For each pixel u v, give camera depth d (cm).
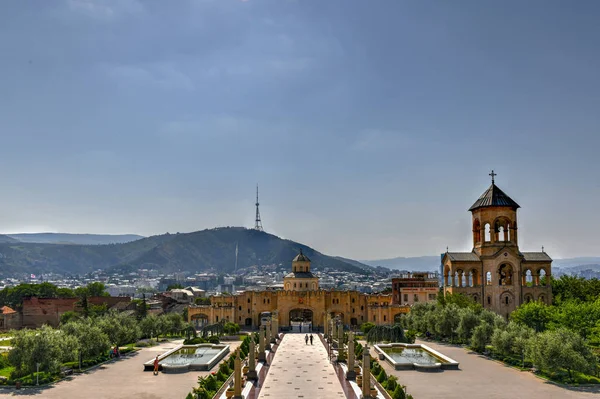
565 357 8188
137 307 19438
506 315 15975
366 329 16262
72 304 18925
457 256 16338
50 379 8400
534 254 16562
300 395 7631
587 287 16362
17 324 18425
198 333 16762
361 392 7775
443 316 13112
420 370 9394
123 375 9044
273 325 14075
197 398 6819
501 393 7575
